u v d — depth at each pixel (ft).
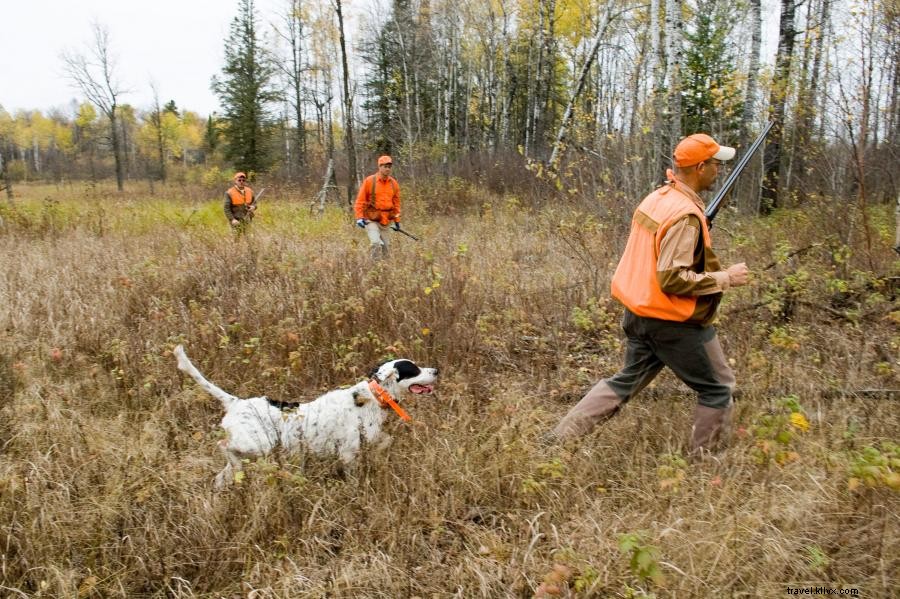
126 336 15.99
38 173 158.10
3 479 9.41
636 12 49.44
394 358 15.29
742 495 9.62
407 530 9.41
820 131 28.94
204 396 12.82
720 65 35.06
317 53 97.14
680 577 7.98
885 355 14.35
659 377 14.28
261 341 15.79
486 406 13.08
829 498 9.23
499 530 9.55
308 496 10.13
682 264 10.03
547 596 7.78
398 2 78.48
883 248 21.81
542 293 19.92
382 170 24.99
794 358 14.46
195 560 9.08
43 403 12.51
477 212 40.83
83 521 9.43
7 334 15.96
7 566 8.52
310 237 30.83
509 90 81.46
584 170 32.50
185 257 24.75
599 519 9.41
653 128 27.63
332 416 10.98
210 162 141.90
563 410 13.35
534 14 72.18
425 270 20.81
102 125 159.94
